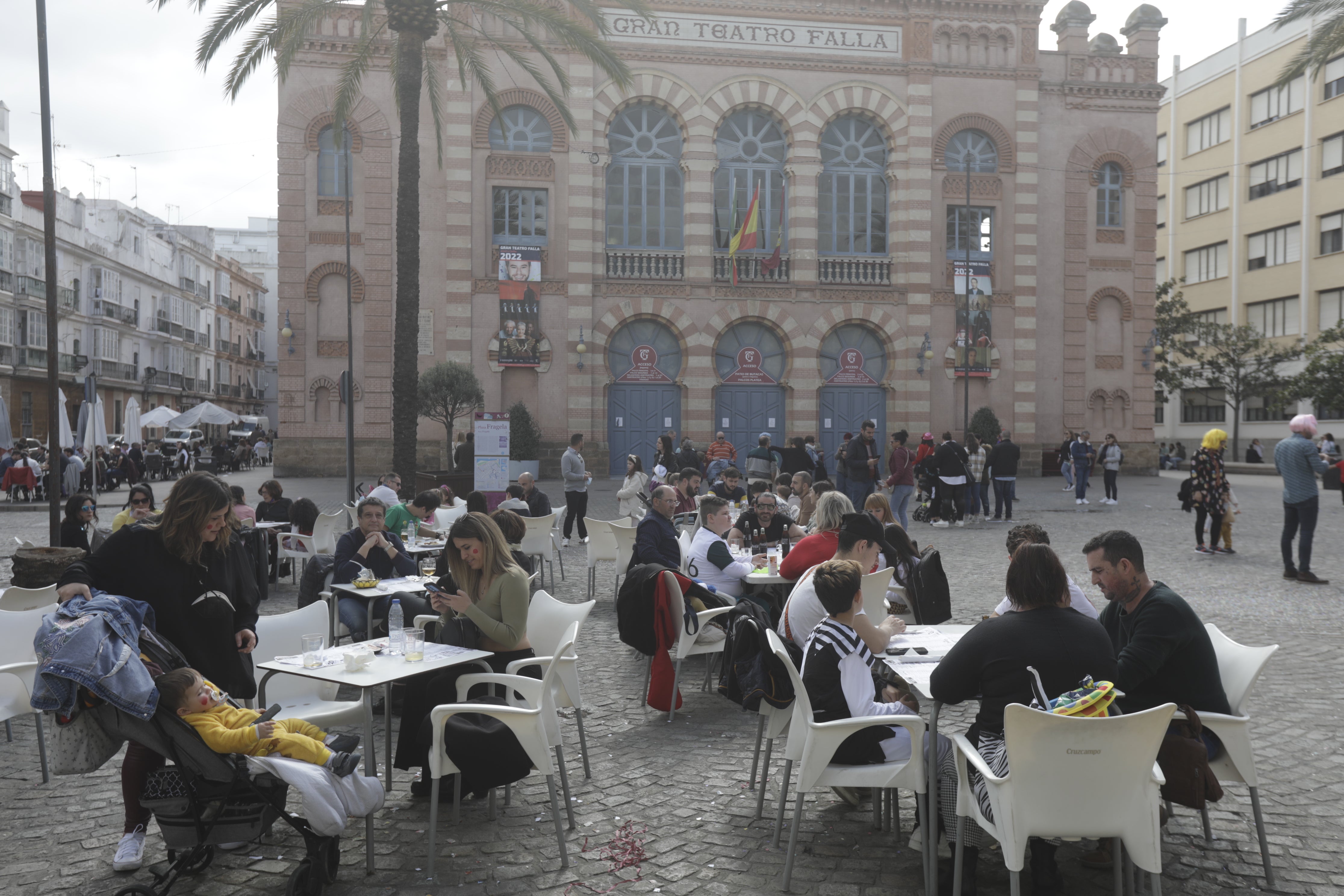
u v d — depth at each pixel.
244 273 76.44
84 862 4.48
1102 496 24.27
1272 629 9.23
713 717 6.81
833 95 29.48
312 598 8.53
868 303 29.69
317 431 27.95
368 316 27.88
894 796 4.73
